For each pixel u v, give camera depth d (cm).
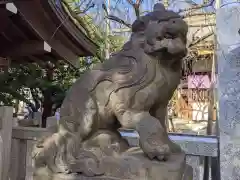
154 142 97
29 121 305
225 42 162
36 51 253
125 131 203
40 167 108
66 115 113
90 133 110
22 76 352
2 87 322
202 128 548
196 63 605
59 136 109
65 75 471
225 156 157
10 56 278
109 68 113
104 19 396
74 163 101
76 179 98
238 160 154
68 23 254
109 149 106
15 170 186
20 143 190
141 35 115
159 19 107
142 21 115
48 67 408
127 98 105
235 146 156
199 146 168
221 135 159
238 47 159
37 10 213
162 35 104
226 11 163
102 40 448
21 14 203
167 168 92
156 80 106
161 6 114
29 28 222
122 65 111
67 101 116
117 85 107
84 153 104
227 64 161
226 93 160
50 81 401
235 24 161
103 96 109
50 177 103
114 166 97
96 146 109
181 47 104
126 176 95
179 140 173
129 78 106
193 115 646
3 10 187
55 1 215
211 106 320
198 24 443
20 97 359
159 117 117
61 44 291
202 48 507
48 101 363
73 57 342
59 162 104
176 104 590
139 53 110
